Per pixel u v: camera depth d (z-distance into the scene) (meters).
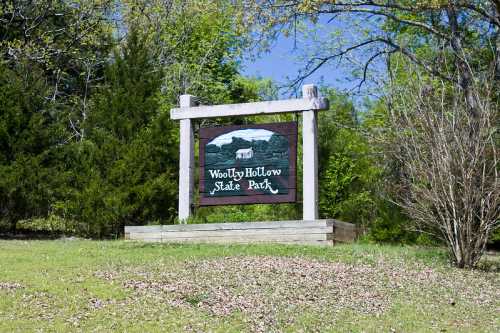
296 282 13.05
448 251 16.22
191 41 36.22
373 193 21.31
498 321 11.34
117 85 23.03
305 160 18.50
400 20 22.73
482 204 15.04
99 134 22.11
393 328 10.70
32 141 21.36
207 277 13.25
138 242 18.39
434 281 13.75
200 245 17.47
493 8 22.98
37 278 12.68
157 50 33.28
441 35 22.39
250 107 19.12
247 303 11.69
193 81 32.75
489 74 18.80
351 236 18.72
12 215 21.42
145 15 34.25
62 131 22.45
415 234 19.72
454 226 15.36
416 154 15.62
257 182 18.80
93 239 21.30
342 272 13.98
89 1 32.25
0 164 21.16
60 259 14.78
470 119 15.24
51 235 22.16
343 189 21.66
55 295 11.68
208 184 19.22
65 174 21.53
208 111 19.50
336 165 21.67
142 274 13.37
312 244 17.38
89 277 12.98
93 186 21.20
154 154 21.83
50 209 22.39
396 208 19.89
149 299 11.73
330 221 17.39
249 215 22.58
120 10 34.09
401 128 16.48
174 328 10.37
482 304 12.34
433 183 15.25
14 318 10.48
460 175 15.11
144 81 22.94
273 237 17.80
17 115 21.38
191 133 19.86
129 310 11.10
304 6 21.00
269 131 18.89
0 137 21.12
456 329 10.80
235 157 19.06
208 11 25.20
